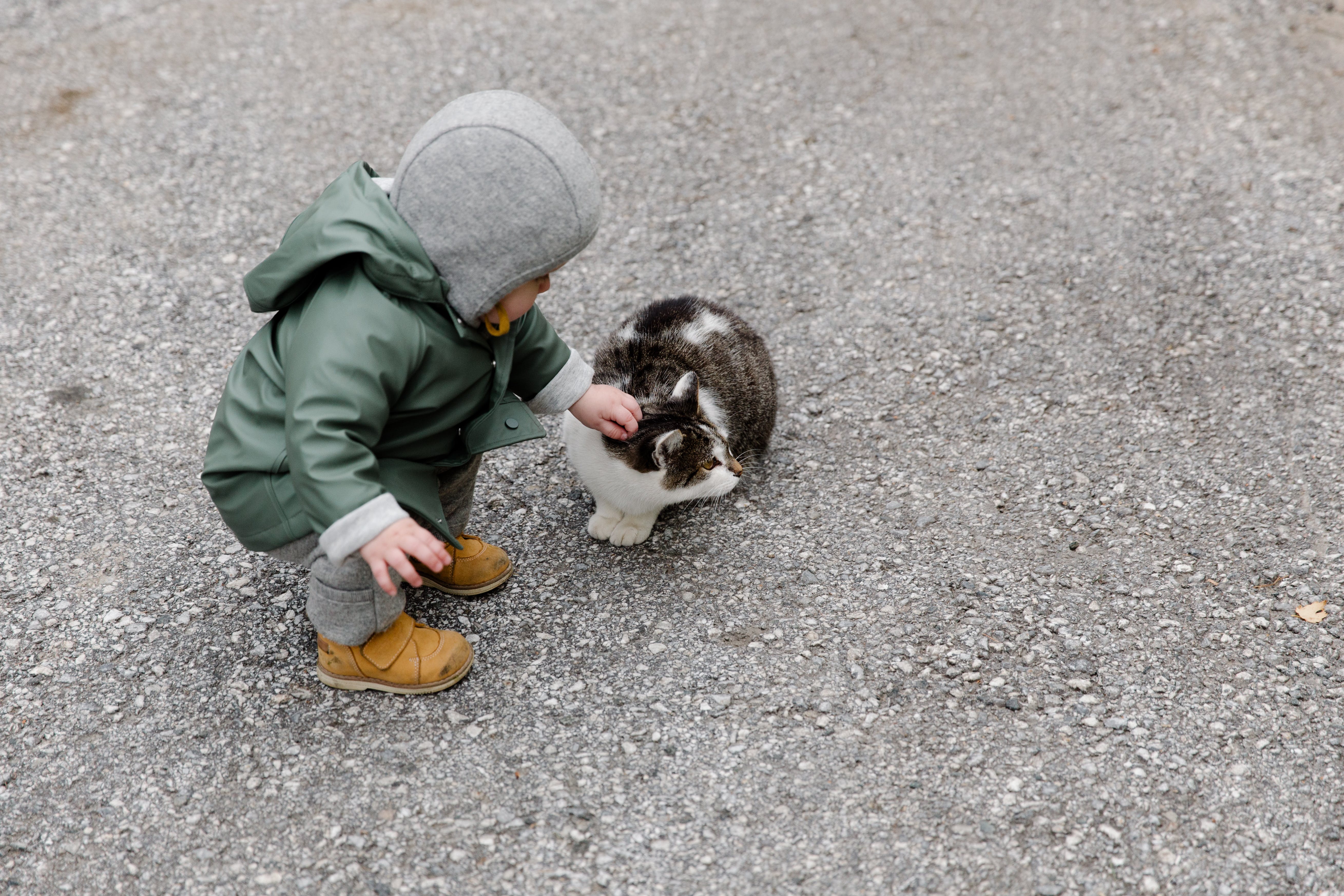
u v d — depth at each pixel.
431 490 2.39
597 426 2.66
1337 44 5.11
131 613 2.71
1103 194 4.32
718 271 4.05
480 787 2.29
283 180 4.46
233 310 3.84
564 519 3.08
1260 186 4.29
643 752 2.37
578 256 4.12
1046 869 2.12
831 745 2.38
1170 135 4.61
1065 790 2.27
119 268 4.01
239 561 2.88
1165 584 2.79
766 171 4.54
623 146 4.68
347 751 2.36
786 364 3.65
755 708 2.47
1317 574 2.79
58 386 3.49
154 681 2.53
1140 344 3.63
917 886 2.08
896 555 2.92
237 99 4.93
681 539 3.01
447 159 2.04
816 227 4.25
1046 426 3.34
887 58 5.22
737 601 2.78
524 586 2.84
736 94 4.99
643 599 2.79
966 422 3.38
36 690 2.50
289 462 2.05
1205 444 3.23
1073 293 3.86
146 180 4.45
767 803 2.25
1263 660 2.57
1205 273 3.90
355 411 2.04
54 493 3.09
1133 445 3.25
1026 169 4.48
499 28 5.46
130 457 3.23
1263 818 2.21
